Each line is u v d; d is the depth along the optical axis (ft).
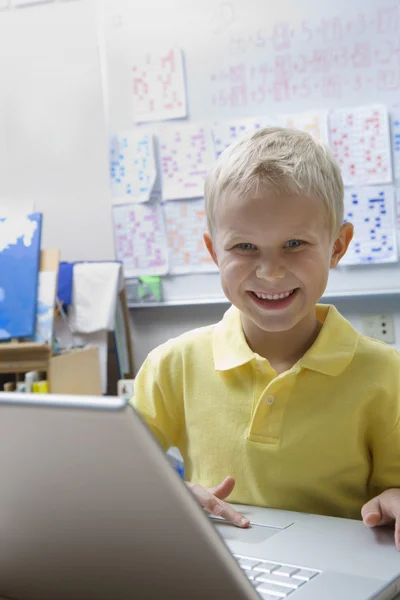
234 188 2.63
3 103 10.00
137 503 1.55
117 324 8.89
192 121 9.31
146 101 9.45
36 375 7.61
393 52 8.59
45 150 9.89
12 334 7.89
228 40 9.11
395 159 8.70
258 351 2.99
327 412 2.78
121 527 1.62
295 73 8.91
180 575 1.65
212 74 9.20
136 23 9.41
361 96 8.73
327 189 2.70
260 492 2.85
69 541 1.72
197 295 9.41
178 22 9.25
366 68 8.68
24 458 1.60
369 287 8.92
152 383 3.19
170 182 9.42
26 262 8.05
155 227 9.50
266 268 2.60
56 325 8.64
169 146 9.40
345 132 8.82
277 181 2.57
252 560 2.11
